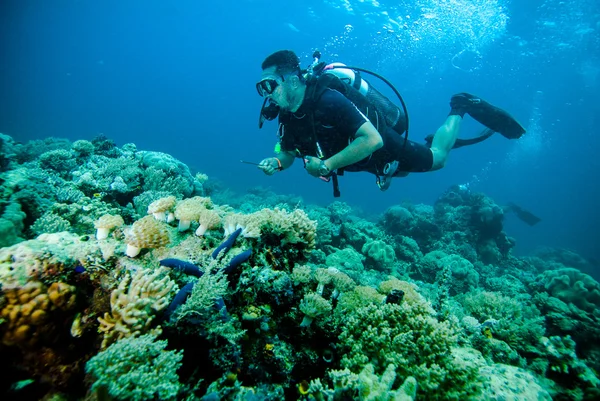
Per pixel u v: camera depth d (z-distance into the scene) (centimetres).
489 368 282
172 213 325
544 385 395
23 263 191
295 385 259
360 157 295
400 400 186
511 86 3866
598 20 2386
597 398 371
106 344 185
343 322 296
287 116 340
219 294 222
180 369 208
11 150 728
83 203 440
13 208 352
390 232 1103
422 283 741
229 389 211
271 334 266
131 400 158
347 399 211
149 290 199
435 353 244
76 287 205
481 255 1106
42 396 180
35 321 177
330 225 842
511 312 504
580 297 668
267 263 304
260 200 1667
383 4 2744
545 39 2778
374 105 366
